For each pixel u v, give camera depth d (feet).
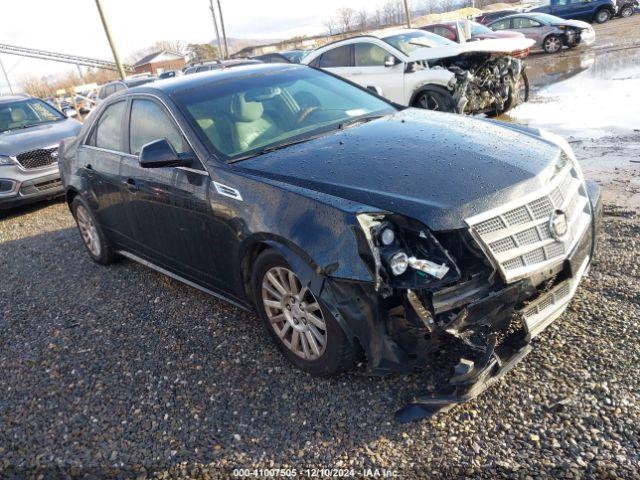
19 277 18.98
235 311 13.78
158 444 9.50
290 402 10.00
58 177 28.32
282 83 14.55
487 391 9.37
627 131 25.22
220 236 11.69
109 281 17.26
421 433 8.74
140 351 12.61
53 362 12.77
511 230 9.11
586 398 8.89
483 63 31.01
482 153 10.36
